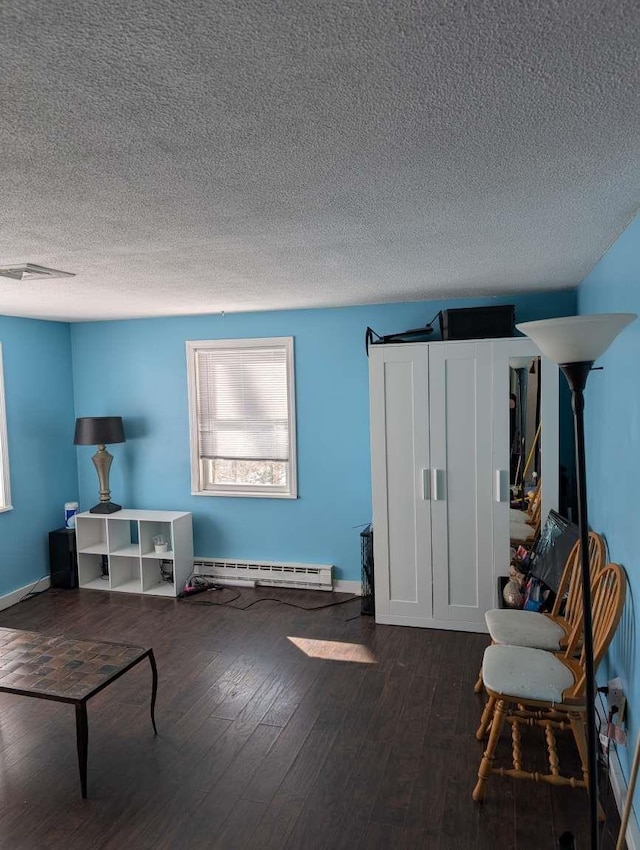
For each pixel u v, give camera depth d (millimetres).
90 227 2273
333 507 4836
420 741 2758
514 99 1302
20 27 982
